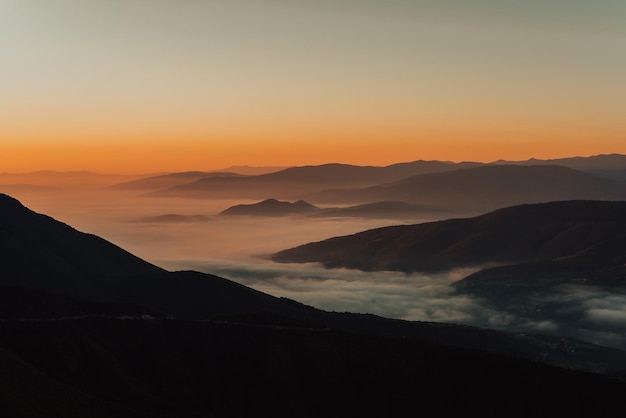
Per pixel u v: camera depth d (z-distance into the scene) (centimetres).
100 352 11156
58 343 11019
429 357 12225
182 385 11056
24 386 8994
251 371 11556
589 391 11519
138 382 10888
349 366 11888
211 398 10944
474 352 12494
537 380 11744
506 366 12006
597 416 10956
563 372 12056
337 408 11050
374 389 11425
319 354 12031
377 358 12112
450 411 11019
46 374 10112
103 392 10306
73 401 9350
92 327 11744
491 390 11462
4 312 12250
